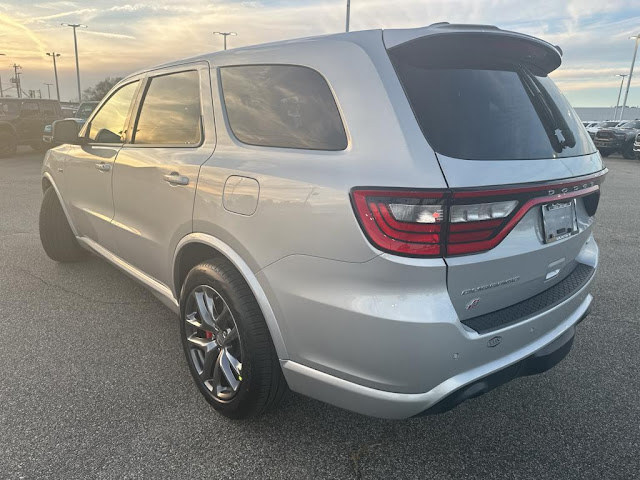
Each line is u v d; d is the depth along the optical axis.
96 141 3.65
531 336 2.07
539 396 2.77
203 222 2.39
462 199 1.70
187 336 2.62
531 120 2.11
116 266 3.58
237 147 2.36
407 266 1.71
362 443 2.36
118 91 3.54
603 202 9.31
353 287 1.82
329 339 1.92
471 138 1.85
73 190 3.96
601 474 2.18
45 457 2.20
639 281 4.66
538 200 1.91
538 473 2.18
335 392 1.99
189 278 2.50
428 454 2.29
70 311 3.74
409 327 1.73
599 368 3.07
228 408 2.39
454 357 1.80
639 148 19.89
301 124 2.10
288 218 1.97
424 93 1.88
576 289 2.32
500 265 1.88
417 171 1.71
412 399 1.82
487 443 2.38
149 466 2.17
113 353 3.13
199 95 2.65
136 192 2.98
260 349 2.20
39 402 2.60
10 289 4.15
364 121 1.87
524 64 2.33
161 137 2.92
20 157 16.16
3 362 2.99
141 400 2.64
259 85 2.32
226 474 2.14
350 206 1.78
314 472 2.17
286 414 2.55
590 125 29.50
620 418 2.58
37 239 5.70
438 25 2.04
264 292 2.13
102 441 2.31
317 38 2.19
